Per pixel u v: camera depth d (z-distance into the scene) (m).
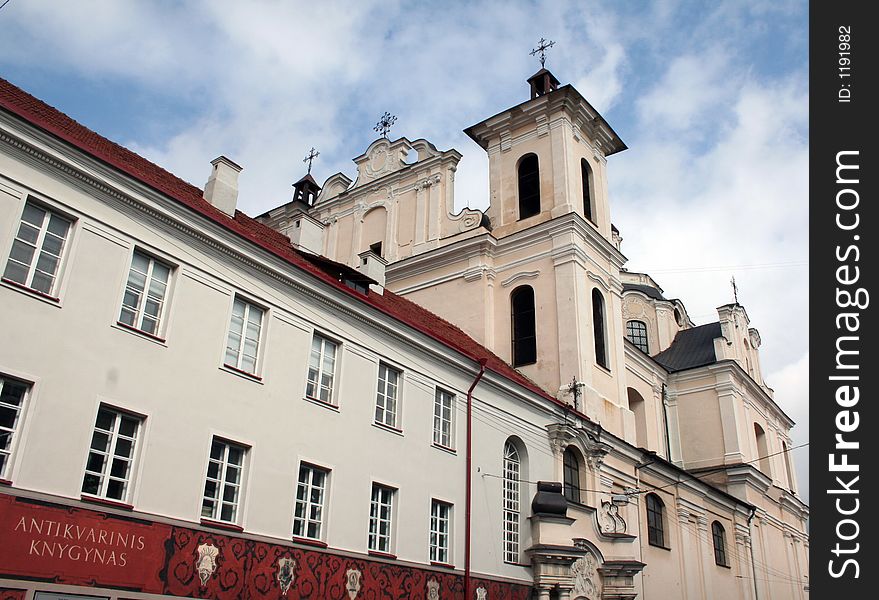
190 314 15.27
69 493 12.50
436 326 26.78
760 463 46.62
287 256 17.94
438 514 20.14
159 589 13.26
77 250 13.68
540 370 28.97
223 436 15.15
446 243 32.53
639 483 30.34
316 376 17.84
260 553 15.09
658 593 29.42
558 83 35.50
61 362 12.92
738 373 44.19
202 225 15.77
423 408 20.42
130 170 14.60
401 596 18.00
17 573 11.52
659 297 50.28
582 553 22.72
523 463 23.77
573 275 29.50
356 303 18.89
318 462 16.97
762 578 40.12
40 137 13.41
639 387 41.19
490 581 20.83
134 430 13.89
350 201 36.34
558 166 31.94
